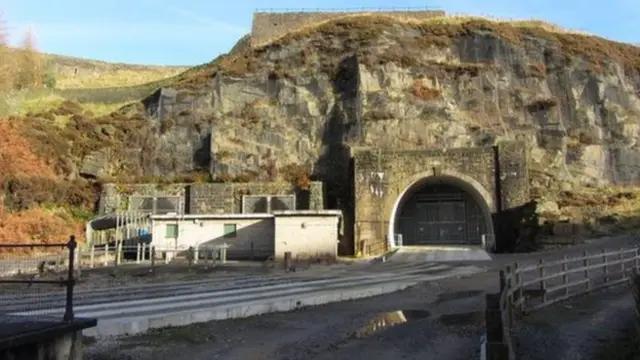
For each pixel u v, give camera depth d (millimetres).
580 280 17375
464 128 45562
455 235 43469
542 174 42844
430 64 49156
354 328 13148
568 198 40500
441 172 40688
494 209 39688
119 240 33750
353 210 40719
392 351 11008
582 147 45656
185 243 36125
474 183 40250
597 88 48281
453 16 57125
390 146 44562
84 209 42469
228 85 49469
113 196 42250
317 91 48594
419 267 27406
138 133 48031
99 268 27688
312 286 19359
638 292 11453
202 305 14977
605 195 41656
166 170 46531
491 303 9031
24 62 59375
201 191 42250
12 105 51969
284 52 50938
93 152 46375
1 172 39656
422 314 14789
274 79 49500
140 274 24703
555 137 45531
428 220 44250
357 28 51156
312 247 33656
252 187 42594
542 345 10953
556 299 15609
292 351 11078
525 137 45719
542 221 35719
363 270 26406
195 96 49031
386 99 46281
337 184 43938
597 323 12836
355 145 44594
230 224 36312
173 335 12273
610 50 52188
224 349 11227
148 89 56594
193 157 46812
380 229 39875
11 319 7191
